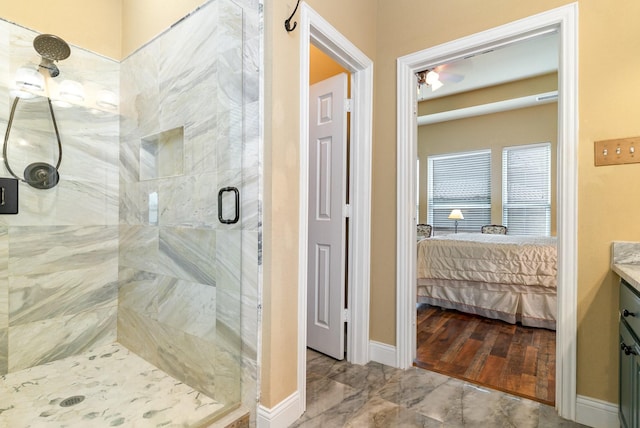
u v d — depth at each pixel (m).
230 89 1.62
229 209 1.62
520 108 5.53
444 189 6.39
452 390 1.89
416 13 2.16
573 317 1.62
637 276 1.19
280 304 1.56
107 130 2.21
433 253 3.57
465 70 4.53
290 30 1.60
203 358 1.71
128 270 2.17
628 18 1.53
